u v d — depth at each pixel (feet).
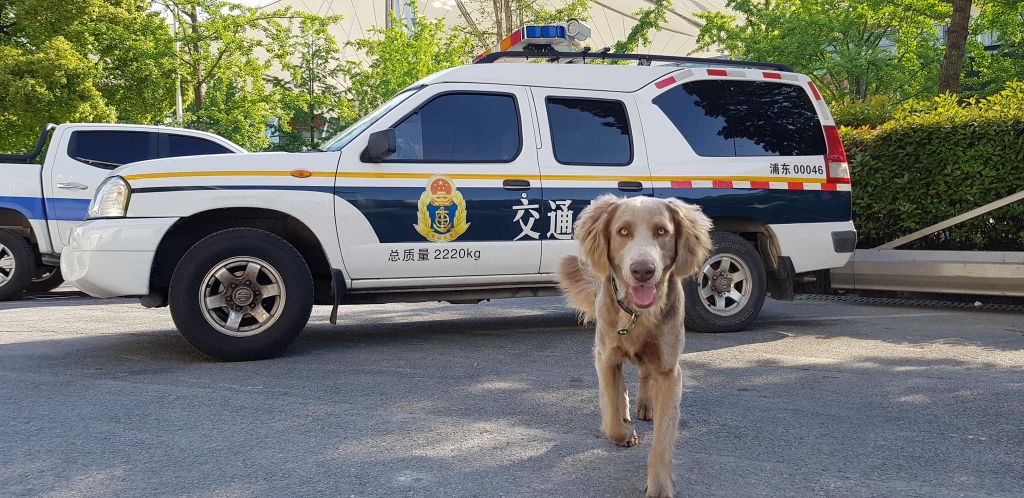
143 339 22.36
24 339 22.35
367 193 20.11
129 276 18.61
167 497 10.27
